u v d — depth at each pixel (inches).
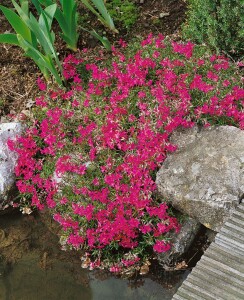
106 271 43.9
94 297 42.6
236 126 45.5
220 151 42.8
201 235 43.9
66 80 52.4
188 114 45.8
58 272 44.2
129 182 44.2
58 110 48.6
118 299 42.4
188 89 47.6
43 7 58.1
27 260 45.1
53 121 48.2
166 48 51.8
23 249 45.9
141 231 43.8
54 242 46.0
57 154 47.6
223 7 47.9
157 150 43.8
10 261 45.2
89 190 45.1
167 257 43.0
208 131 44.4
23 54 52.7
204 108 45.0
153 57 51.0
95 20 57.1
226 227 38.9
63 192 45.9
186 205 42.3
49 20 47.0
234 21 48.6
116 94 48.2
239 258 37.5
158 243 42.1
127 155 45.0
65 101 51.3
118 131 45.3
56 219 45.6
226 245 38.3
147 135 44.5
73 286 43.3
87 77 52.4
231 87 47.6
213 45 50.4
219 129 44.2
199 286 36.8
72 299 42.6
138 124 46.2
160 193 43.3
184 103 45.3
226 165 41.9
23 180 47.9
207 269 37.4
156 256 43.7
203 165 42.4
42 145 49.2
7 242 46.5
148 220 43.1
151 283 43.0
